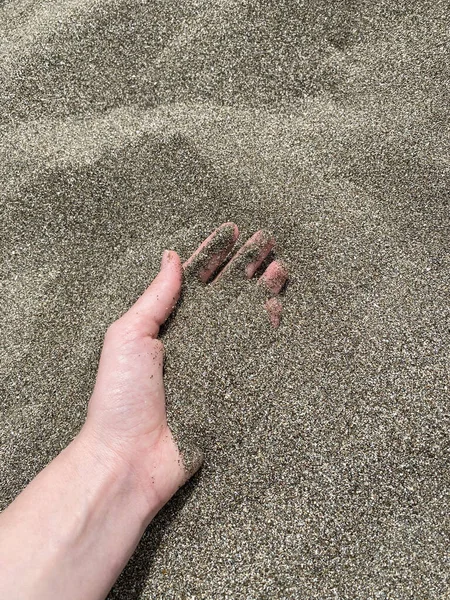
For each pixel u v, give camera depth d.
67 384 0.29
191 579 0.25
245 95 0.35
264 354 0.28
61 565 0.23
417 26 0.36
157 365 0.27
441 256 0.31
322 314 0.29
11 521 0.23
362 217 0.32
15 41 0.38
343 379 0.28
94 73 0.36
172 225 0.32
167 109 0.35
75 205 0.33
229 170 0.33
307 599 0.24
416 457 0.26
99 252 0.32
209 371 0.28
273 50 0.36
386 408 0.27
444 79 0.34
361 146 0.33
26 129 0.36
